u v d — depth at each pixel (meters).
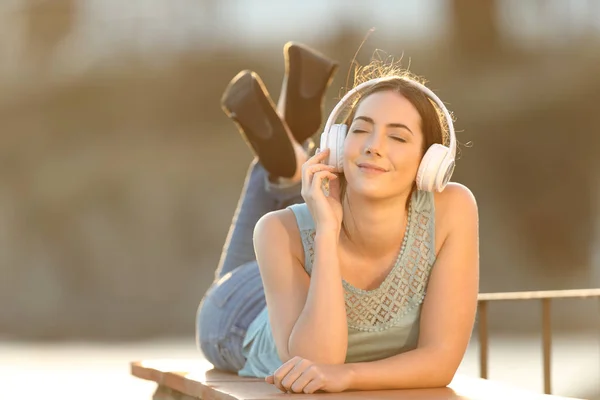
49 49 46.03
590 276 42.84
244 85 7.34
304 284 5.66
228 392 5.51
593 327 35.25
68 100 45.44
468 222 5.65
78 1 46.22
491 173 43.56
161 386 6.94
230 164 44.84
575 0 43.62
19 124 45.12
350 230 5.62
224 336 6.58
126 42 46.44
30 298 42.78
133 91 45.88
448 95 43.91
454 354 5.50
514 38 44.25
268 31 46.25
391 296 5.62
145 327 39.88
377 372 5.32
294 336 5.43
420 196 5.60
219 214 44.47
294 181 7.55
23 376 21.61
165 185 44.66
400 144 5.36
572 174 43.06
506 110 43.53
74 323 40.28
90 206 44.28
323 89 7.90
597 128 42.97
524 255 43.25
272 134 7.31
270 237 5.73
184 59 46.19
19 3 45.81
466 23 44.25
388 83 5.47
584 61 43.50
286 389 5.32
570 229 43.12
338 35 45.19
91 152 45.09
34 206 44.19
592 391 22.02
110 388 18.81
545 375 7.78
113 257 43.88
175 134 45.47
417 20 44.84
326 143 5.54
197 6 46.34
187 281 43.69
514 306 37.28
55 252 43.69
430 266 5.64
